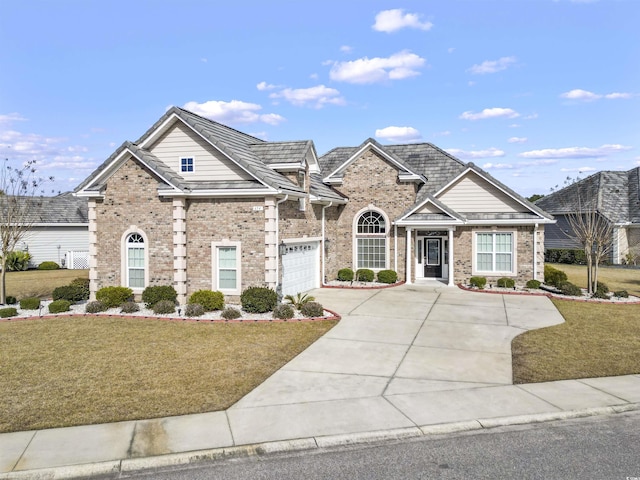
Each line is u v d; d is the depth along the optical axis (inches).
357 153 995.9
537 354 466.3
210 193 681.6
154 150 743.1
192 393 360.5
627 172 1525.6
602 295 769.6
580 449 275.6
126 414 322.3
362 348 487.8
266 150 820.6
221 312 639.8
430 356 461.4
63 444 279.4
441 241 990.4
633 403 339.9
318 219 901.8
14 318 627.2
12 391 363.9
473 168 935.7
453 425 305.1
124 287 701.9
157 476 251.3
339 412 326.3
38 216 1389.0
